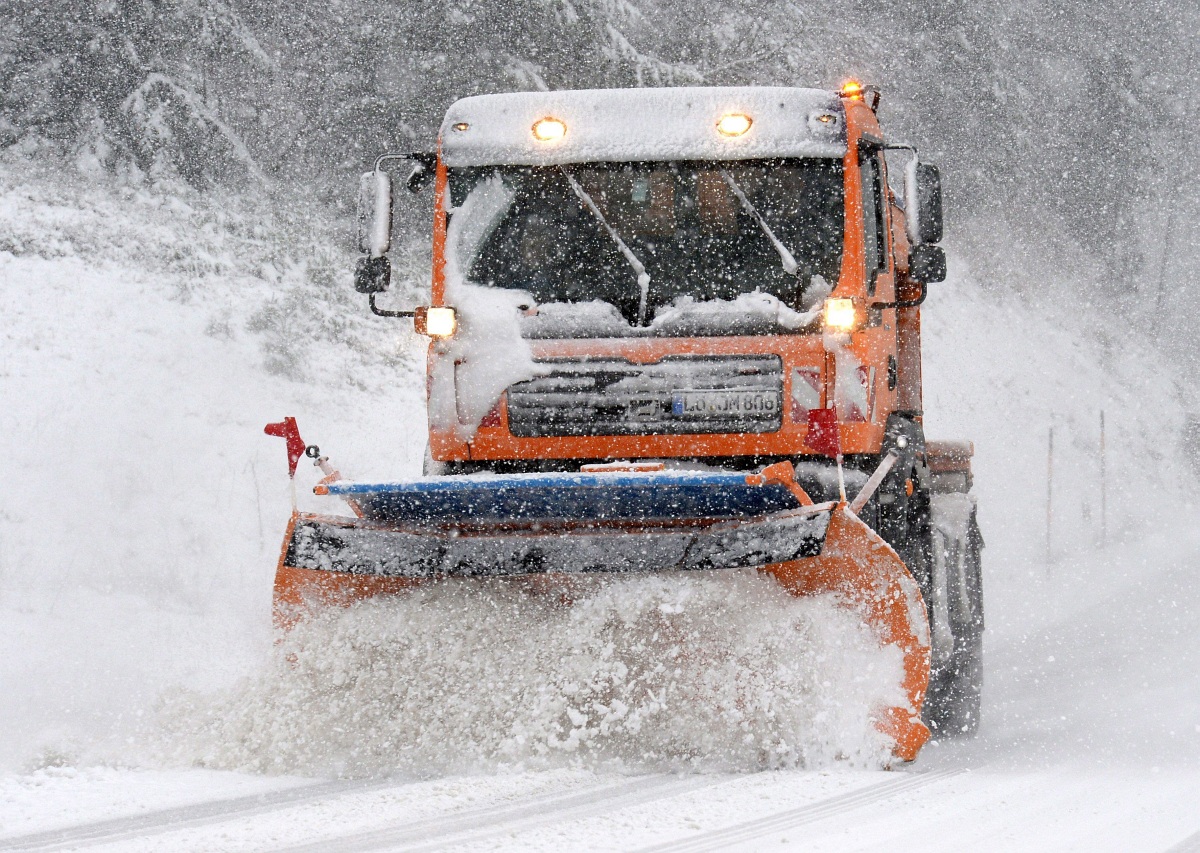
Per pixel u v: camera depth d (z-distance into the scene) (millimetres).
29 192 48094
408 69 55375
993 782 12156
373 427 38375
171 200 51156
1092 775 12625
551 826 9844
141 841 9516
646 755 12672
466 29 54156
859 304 16078
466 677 13125
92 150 52500
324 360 41875
